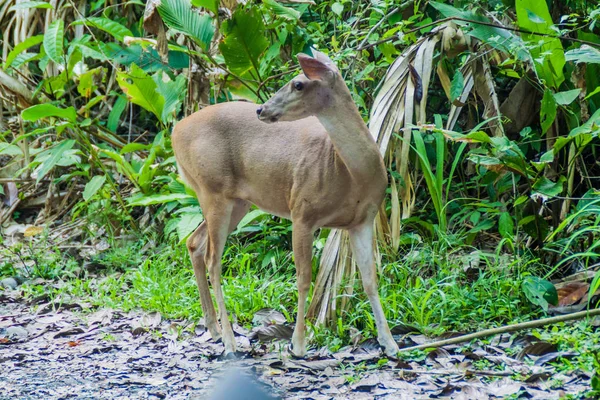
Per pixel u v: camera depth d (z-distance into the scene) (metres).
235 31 10.86
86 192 13.27
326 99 7.92
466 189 11.80
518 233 11.00
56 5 15.69
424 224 11.03
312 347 8.85
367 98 12.15
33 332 9.79
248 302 10.16
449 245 10.52
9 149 14.52
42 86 14.56
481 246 11.53
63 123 13.41
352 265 9.38
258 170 8.67
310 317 9.33
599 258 10.24
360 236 8.49
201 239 9.29
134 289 11.22
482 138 9.45
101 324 10.02
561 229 9.84
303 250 8.38
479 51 11.14
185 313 10.12
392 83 10.28
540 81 10.55
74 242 14.04
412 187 10.64
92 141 15.17
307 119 8.73
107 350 9.02
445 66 11.53
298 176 8.35
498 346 8.38
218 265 8.96
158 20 11.59
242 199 9.14
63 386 7.82
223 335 8.74
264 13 12.12
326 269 9.29
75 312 10.64
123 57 13.23
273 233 11.90
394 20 12.16
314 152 8.30
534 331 8.45
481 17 10.52
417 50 10.48
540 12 10.12
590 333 8.32
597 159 11.79
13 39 16.80
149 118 16.81
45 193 15.73
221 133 8.88
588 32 11.17
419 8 12.85
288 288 10.44
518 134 11.87
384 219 10.23
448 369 7.85
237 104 9.07
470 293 9.62
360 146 8.04
